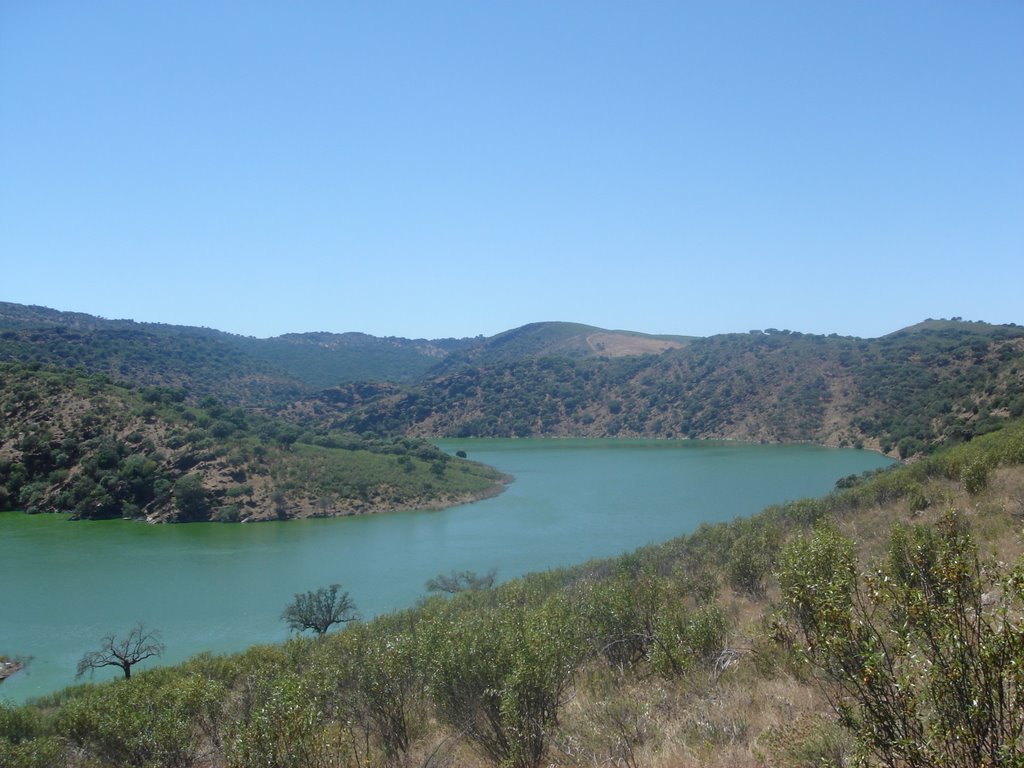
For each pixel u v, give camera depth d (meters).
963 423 81.62
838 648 4.57
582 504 83.12
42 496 77.12
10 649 36.81
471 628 9.16
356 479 86.06
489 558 56.84
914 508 20.23
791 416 149.62
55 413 86.94
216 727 10.72
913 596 4.25
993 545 12.25
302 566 55.12
